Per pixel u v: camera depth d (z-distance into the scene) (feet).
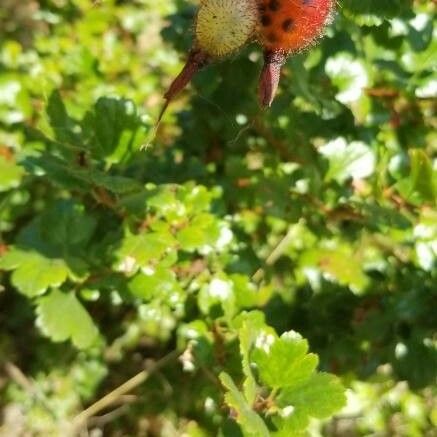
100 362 0.95
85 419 0.92
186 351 0.73
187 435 0.87
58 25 0.95
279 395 0.60
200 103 0.85
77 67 0.87
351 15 0.67
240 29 0.32
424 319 0.77
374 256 0.80
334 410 0.59
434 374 0.77
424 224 0.75
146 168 0.81
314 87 0.73
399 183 0.76
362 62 0.73
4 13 1.05
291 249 0.81
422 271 0.77
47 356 0.95
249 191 0.81
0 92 0.78
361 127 0.78
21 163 0.65
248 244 0.81
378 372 0.82
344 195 0.77
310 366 0.60
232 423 0.62
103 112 0.67
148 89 0.91
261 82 0.33
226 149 0.85
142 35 0.97
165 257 0.70
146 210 0.69
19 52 0.87
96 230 0.75
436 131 0.81
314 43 0.34
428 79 0.75
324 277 0.79
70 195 0.87
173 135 0.88
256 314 0.69
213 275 0.72
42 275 0.67
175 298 0.69
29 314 0.96
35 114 0.80
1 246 0.79
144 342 0.96
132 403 0.93
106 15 0.94
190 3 0.86
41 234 0.69
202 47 0.32
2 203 0.81
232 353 0.68
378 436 0.82
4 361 0.94
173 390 0.91
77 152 0.68
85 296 0.69
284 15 0.32
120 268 0.68
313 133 0.79
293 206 0.78
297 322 0.81
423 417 0.83
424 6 0.76
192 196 0.72
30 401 0.94
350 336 0.80
